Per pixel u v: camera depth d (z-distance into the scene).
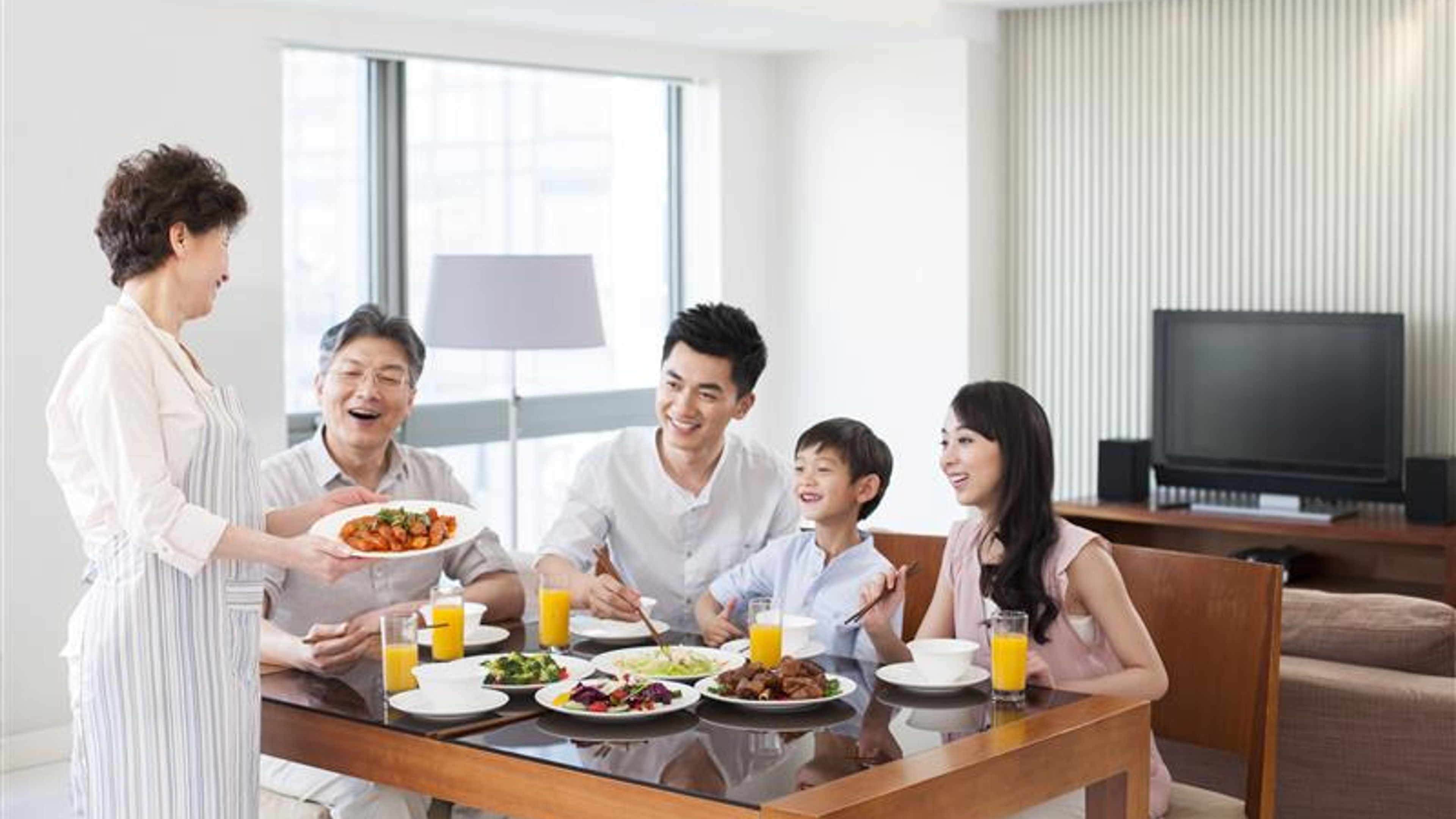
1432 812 3.60
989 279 7.70
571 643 3.39
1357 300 6.95
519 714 2.78
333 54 6.39
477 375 7.15
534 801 2.54
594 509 3.83
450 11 6.33
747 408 3.73
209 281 2.91
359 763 2.79
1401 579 6.85
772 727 2.69
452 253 6.98
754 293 8.04
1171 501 7.32
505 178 7.17
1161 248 7.39
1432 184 6.74
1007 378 7.83
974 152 7.56
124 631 2.79
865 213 7.84
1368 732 3.65
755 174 8.01
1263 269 7.14
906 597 3.83
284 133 6.27
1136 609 3.42
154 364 2.82
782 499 3.89
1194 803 3.27
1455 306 6.73
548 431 7.38
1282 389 7.03
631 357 7.78
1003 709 2.79
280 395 6.04
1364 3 6.82
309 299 6.47
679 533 3.82
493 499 7.26
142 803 2.81
